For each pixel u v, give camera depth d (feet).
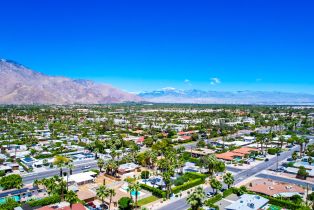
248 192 495.41
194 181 537.24
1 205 396.57
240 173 623.77
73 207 403.54
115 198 467.93
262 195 481.46
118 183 547.90
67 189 481.05
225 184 547.49
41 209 402.72
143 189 513.04
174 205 445.37
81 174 574.15
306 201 451.53
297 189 508.94
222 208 435.53
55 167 651.66
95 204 445.37
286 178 590.55
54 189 455.22
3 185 482.69
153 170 638.53
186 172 601.62
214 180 483.10
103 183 545.44
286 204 440.04
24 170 631.97
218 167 604.90
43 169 638.12
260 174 616.39
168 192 475.72
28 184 532.73
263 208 432.66
